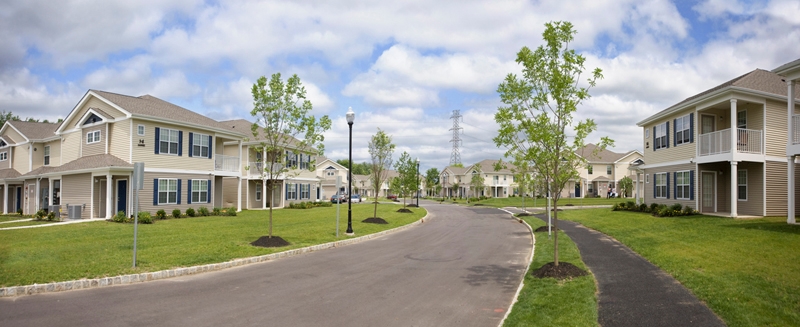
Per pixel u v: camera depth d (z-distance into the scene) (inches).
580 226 804.6
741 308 267.1
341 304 319.9
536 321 261.9
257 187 1477.6
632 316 267.4
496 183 3186.5
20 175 1238.3
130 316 286.2
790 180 620.1
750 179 792.9
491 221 1090.1
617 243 571.2
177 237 634.2
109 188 906.7
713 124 857.5
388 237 743.7
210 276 414.6
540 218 1023.0
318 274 426.0
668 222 719.7
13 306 307.1
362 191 4133.9
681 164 898.7
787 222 622.8
